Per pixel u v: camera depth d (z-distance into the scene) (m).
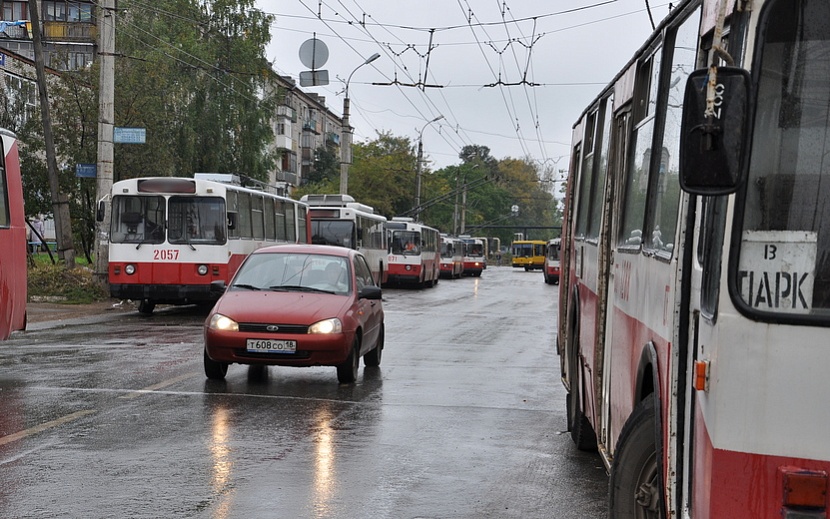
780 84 3.66
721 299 3.58
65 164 37.03
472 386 12.67
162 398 10.92
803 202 3.60
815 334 3.47
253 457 8.09
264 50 51.16
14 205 13.31
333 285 13.02
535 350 17.53
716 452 3.55
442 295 40.56
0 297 12.62
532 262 98.81
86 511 6.36
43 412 9.89
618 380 6.02
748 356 3.53
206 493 6.90
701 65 4.29
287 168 83.50
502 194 128.12
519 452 8.69
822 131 3.62
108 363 13.84
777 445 3.48
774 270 3.57
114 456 7.98
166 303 25.86
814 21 3.65
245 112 50.59
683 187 3.39
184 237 24.08
